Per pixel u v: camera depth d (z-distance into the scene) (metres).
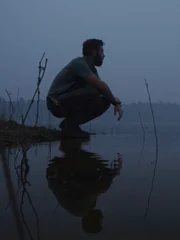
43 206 0.80
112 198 0.88
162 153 2.06
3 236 0.59
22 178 1.18
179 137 3.80
